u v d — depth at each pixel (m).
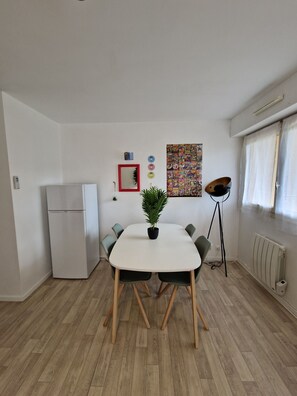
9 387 1.39
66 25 1.17
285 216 2.15
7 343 1.77
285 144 2.17
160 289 2.48
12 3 1.02
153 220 2.36
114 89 2.08
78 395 1.34
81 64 1.61
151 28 1.21
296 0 1.03
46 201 2.93
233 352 1.66
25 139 2.47
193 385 1.39
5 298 2.39
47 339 1.81
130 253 1.94
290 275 2.14
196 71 1.74
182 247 2.11
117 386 1.39
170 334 1.85
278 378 1.44
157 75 1.80
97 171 3.39
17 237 2.31
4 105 2.13
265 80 1.91
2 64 1.59
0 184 2.22
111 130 3.31
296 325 1.96
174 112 2.83
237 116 2.95
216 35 1.29
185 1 1.03
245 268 3.18
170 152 3.30
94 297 2.46
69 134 3.34
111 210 3.44
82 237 2.85
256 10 1.10
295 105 1.83
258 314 2.12
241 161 3.21
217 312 2.16
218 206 3.21
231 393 1.34
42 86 1.99
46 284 2.78
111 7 1.06
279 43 1.37
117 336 1.83
